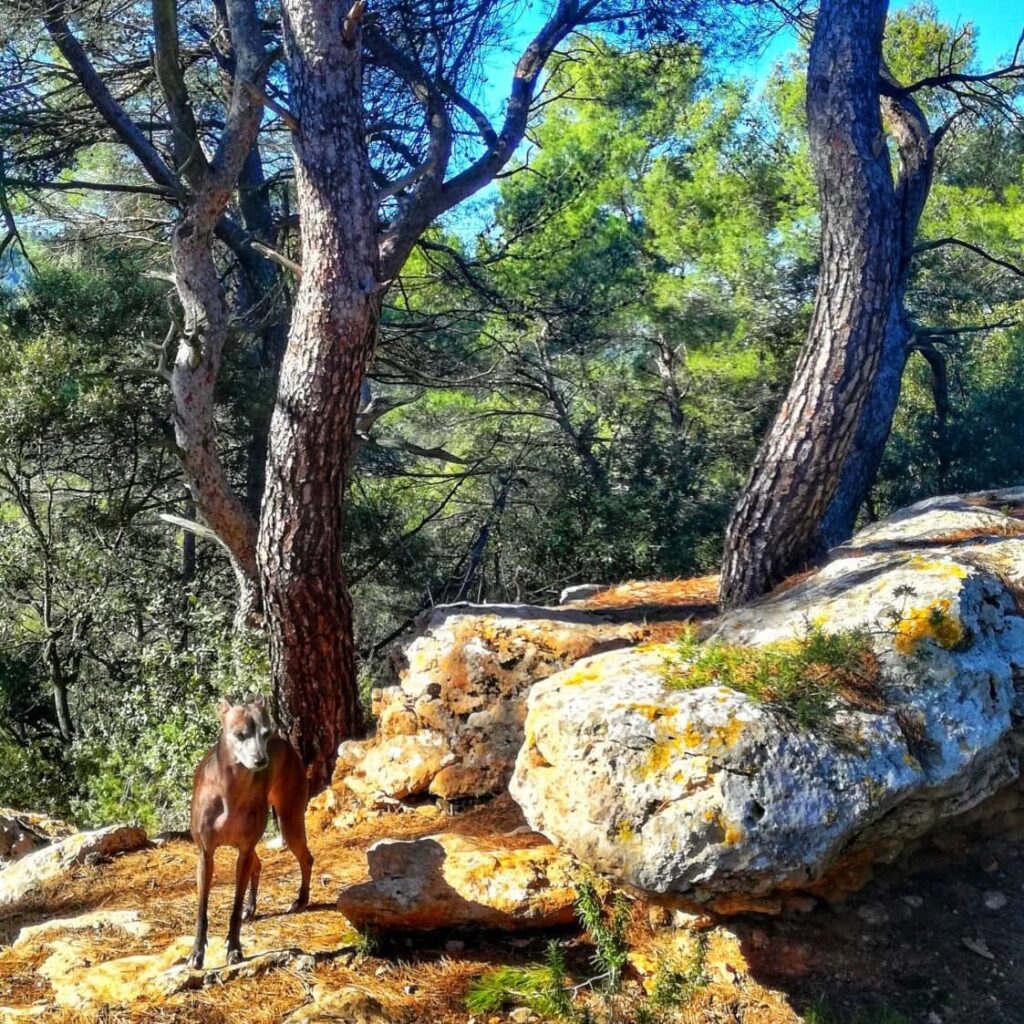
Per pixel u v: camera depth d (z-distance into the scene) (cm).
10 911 683
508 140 1103
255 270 1695
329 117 889
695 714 519
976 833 620
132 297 1716
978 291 2109
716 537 1580
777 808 493
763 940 540
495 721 779
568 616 865
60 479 1800
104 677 1686
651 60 1436
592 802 511
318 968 530
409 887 546
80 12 1234
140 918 616
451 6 1115
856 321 798
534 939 552
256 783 516
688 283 1958
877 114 825
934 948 549
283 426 905
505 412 1916
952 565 633
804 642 589
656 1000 498
